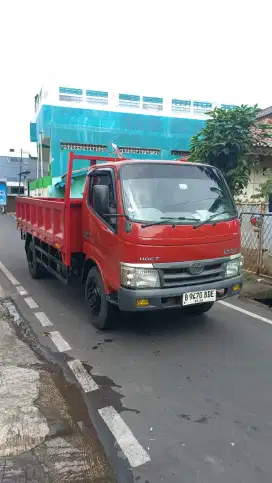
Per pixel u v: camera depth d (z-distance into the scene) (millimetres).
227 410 3180
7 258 10188
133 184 4297
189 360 4102
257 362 4086
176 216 4238
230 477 2438
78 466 2506
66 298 6375
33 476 2406
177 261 4125
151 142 23562
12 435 2773
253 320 5438
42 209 6559
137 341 4598
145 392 3439
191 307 5523
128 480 2400
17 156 38562
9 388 3418
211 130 9430
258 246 8148
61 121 21984
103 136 22688
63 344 4477
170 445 2729
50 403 3205
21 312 5641
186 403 3270
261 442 2777
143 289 4008
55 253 6094
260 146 10008
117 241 4152
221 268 4477
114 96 22875
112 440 2768
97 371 3824
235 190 9656
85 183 5172
